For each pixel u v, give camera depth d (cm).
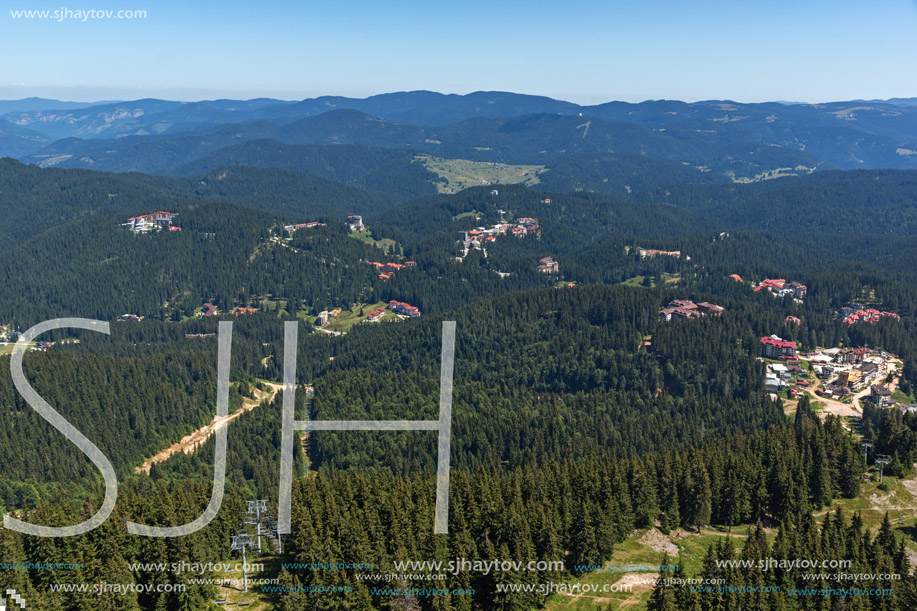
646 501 17288
